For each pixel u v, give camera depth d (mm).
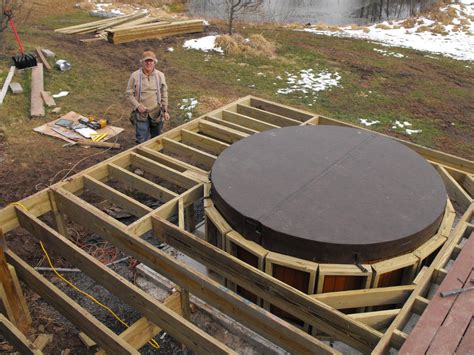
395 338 2895
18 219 4305
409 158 4895
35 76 9906
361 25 18516
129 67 11250
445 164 5391
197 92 10000
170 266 3568
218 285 3268
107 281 3662
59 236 3895
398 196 4191
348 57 13039
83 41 12617
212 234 4465
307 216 3857
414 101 10180
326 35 15523
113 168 4977
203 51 12812
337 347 3854
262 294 3477
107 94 9695
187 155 5527
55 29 13789
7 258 4086
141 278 4801
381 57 13180
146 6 18594
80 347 4152
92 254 5246
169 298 4094
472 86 11188
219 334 4258
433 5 18516
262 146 5121
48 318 4414
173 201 4352
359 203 4062
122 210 5938
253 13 18406
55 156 7164
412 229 3713
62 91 9641
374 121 9062
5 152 7168
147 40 13375
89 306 4586
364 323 3219
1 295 3898
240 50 12750
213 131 6039
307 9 22125
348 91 10609
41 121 8305
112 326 4375
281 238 3664
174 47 13023
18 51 11289
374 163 4773
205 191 4547
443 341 2814
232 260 3520
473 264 3479
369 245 3529
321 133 5477
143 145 5453
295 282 3803
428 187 4352
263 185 4328
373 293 3557
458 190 4734
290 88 10648
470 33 15617
